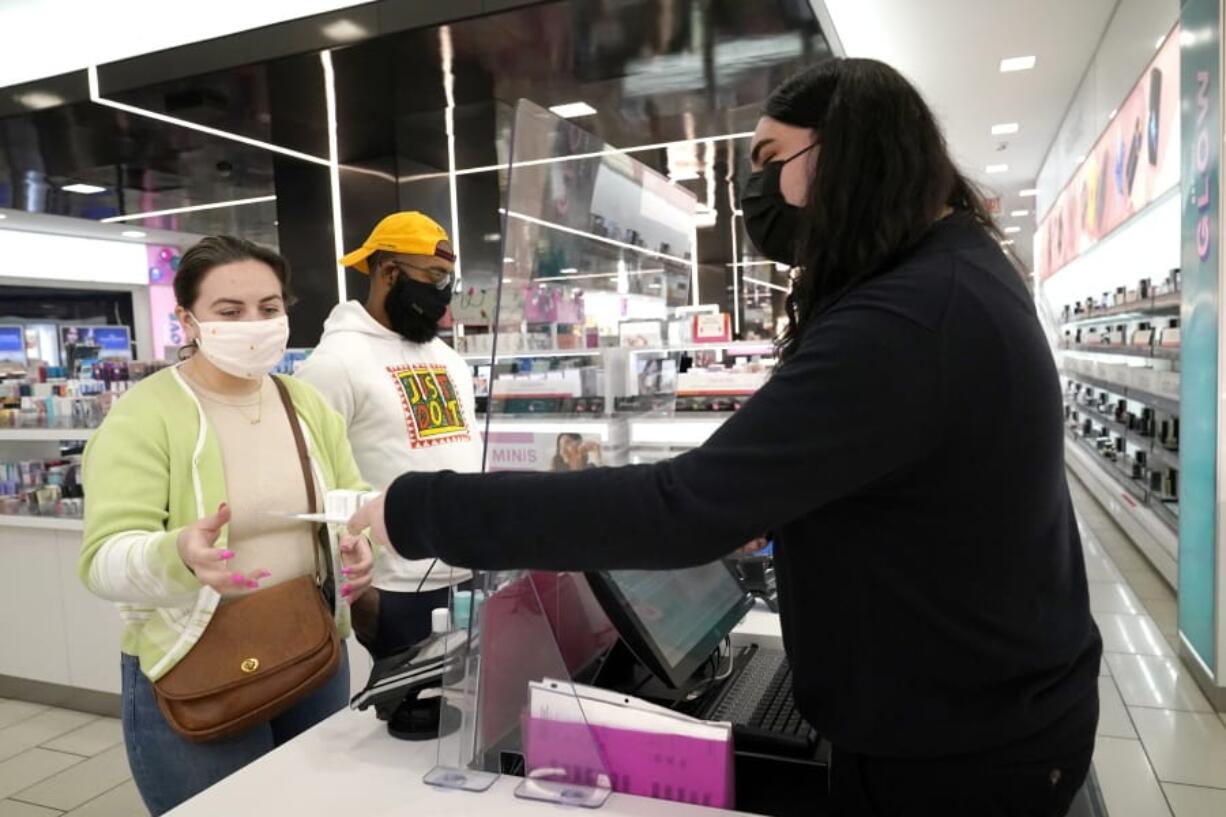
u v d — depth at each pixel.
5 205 8.02
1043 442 0.78
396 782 1.04
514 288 0.95
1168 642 3.98
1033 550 0.80
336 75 4.41
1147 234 5.59
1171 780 2.76
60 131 5.22
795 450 0.73
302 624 1.42
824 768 1.06
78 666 3.49
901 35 5.83
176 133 5.35
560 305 1.07
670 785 0.99
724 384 2.87
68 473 3.64
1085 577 0.92
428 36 3.95
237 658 1.35
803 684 0.91
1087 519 6.80
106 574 1.26
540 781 1.03
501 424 0.94
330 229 6.13
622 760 1.01
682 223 1.57
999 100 7.65
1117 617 4.37
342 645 1.65
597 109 5.34
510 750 1.08
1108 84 6.12
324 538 1.58
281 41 4.11
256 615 1.40
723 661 1.36
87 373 4.86
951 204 0.90
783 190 0.90
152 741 1.41
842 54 4.86
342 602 1.63
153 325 12.77
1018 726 0.82
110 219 9.14
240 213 8.79
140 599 1.27
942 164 0.84
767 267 12.38
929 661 0.81
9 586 3.60
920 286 0.76
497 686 1.05
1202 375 3.40
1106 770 2.83
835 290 0.87
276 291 1.51
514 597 1.08
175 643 1.35
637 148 6.54
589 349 1.15
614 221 1.23
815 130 0.87
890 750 0.84
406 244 2.00
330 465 1.68
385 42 4.00
